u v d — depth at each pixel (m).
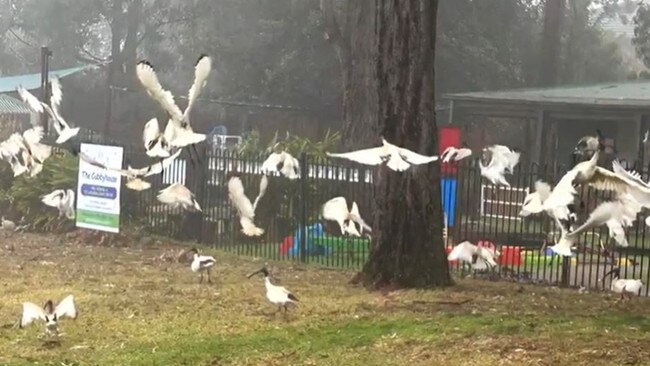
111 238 18.06
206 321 10.45
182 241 18.50
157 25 41.91
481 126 34.00
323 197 16.89
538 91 28.39
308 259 16.44
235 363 8.57
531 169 16.06
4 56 45.19
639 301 12.07
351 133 23.30
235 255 16.86
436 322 10.11
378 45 12.90
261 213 17.58
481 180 16.23
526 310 11.02
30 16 42.50
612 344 8.87
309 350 9.02
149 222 19.12
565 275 13.96
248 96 38.12
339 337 9.54
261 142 31.41
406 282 12.95
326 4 23.98
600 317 10.51
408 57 12.77
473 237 16.39
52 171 19.52
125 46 41.78
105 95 41.16
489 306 11.34
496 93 28.12
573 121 28.94
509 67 39.69
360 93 23.14
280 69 36.72
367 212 16.02
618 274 13.47
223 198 18.12
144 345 9.27
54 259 15.80
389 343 9.21
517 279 14.38
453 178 16.56
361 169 16.36
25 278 13.55
